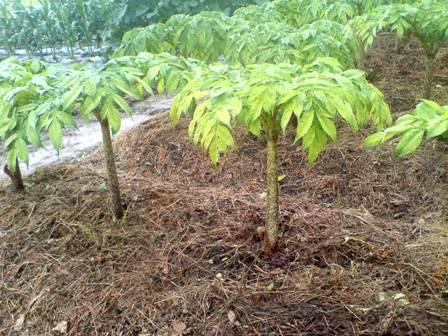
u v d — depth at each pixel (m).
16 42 6.12
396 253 2.04
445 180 2.61
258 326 1.70
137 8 5.23
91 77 1.82
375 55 4.62
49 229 2.36
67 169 3.01
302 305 1.77
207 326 1.73
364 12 3.59
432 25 2.83
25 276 2.10
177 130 3.35
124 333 1.75
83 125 4.01
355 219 2.33
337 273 1.93
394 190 2.59
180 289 1.92
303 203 2.50
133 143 3.31
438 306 1.73
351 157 2.87
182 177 2.89
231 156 2.99
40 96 1.90
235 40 2.69
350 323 1.67
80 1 5.80
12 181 2.70
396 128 1.26
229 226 2.27
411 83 3.90
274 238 2.02
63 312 1.89
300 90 1.45
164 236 2.24
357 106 1.52
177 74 2.01
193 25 2.75
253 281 1.92
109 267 2.08
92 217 2.42
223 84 1.62
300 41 2.57
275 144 1.78
